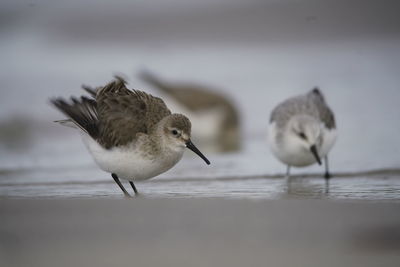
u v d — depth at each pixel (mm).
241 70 23359
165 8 29406
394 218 8211
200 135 18844
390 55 24328
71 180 12328
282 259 6812
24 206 9094
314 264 6668
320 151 12656
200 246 7234
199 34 28000
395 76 21609
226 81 21953
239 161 14414
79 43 27812
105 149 10203
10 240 7520
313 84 21109
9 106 19453
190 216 8430
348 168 13180
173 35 28047
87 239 7523
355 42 26344
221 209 8805
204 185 11695
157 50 26812
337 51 25406
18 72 23250
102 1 29719
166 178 12430
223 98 19062
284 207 8875
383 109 18312
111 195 10602
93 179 12430
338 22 27656
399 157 14000
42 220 8320
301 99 13562
